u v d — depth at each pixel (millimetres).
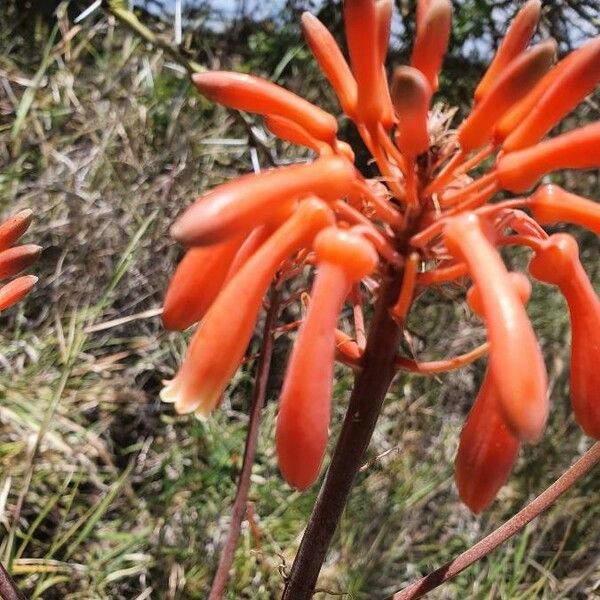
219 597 195
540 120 126
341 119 437
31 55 471
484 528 394
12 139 425
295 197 118
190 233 109
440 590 364
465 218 119
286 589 161
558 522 387
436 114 142
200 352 118
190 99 456
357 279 118
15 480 344
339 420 396
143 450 386
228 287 119
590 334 127
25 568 316
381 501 380
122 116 440
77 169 431
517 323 106
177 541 362
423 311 457
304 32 145
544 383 105
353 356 139
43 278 415
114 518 366
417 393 438
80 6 467
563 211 127
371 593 351
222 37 498
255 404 194
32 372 378
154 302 432
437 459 410
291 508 374
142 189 437
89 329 351
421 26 140
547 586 361
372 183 139
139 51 466
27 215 160
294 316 435
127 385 404
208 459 387
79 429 364
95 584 332
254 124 411
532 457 412
